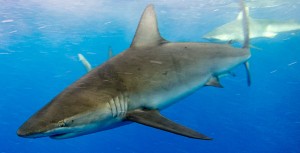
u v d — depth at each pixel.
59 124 2.82
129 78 3.58
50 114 2.86
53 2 17.86
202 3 17.78
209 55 4.55
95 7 19.31
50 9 18.95
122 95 3.40
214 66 4.61
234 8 18.20
